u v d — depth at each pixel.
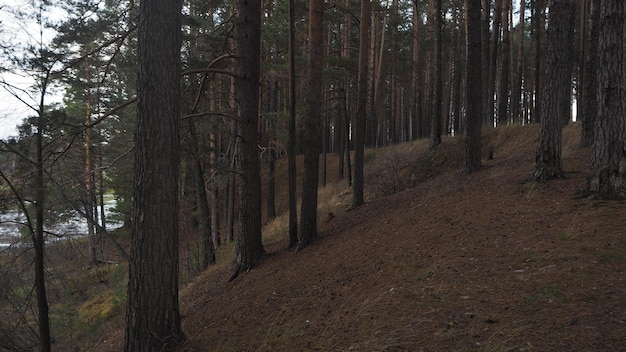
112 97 13.38
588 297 3.59
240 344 5.30
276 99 26.19
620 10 5.91
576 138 13.61
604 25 6.11
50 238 11.18
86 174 10.47
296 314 5.82
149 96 5.28
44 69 9.06
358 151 13.55
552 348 2.91
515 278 4.39
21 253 10.29
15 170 9.41
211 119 13.25
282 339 4.79
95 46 10.00
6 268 10.17
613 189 6.14
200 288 11.18
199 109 12.61
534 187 7.90
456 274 4.96
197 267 15.95
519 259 4.93
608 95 6.14
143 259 5.33
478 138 11.67
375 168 21.95
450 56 34.78
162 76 5.31
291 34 9.55
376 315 4.39
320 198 21.03
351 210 13.46
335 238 9.99
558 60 8.04
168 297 5.48
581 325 3.14
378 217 10.62
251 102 9.77
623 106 6.06
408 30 28.81
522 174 9.45
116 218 26.19
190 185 17.00
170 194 5.42
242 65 9.57
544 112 8.26
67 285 13.88
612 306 3.35
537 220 6.20
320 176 29.58
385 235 8.50
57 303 14.21
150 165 5.29
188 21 11.24
